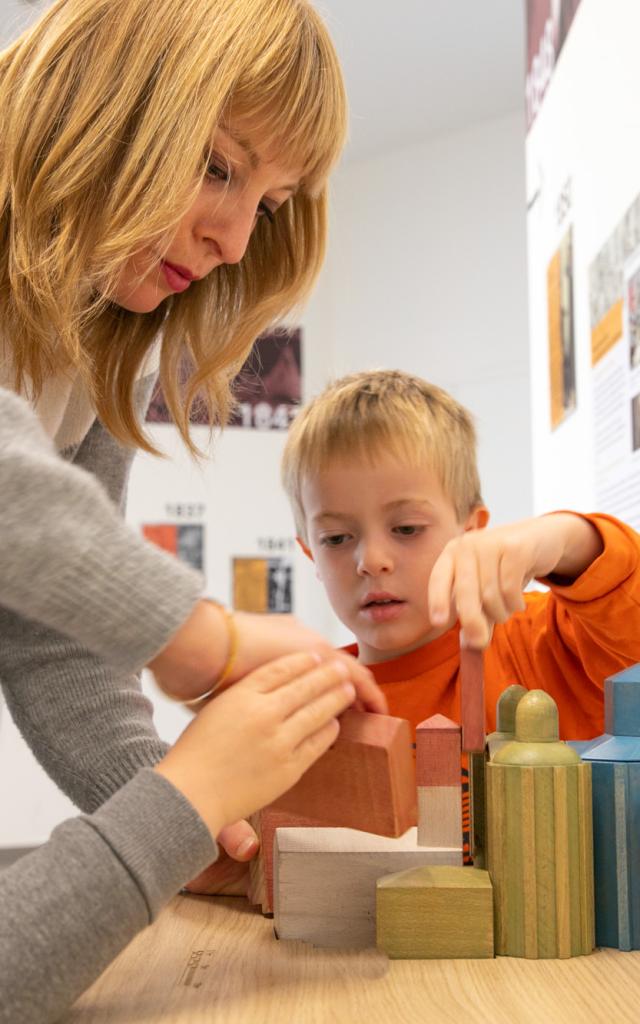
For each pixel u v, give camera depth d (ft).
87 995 2.04
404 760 2.19
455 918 2.26
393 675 3.97
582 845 2.30
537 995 2.00
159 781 1.94
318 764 2.23
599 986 2.05
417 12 11.14
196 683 2.10
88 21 3.01
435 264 13.32
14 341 3.09
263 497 13.93
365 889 2.39
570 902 2.27
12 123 3.01
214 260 3.22
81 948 1.79
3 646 3.12
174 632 1.92
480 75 12.21
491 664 3.86
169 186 2.92
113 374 3.63
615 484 4.83
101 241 3.00
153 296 3.20
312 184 3.34
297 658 2.10
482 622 2.52
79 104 2.96
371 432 3.79
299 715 2.06
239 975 2.16
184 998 2.02
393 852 2.40
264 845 2.68
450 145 13.29
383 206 13.76
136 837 1.87
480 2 10.97
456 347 13.07
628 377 4.61
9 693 3.13
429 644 3.95
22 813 12.64
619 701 2.48
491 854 2.30
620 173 4.75
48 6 3.31
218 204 3.08
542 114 6.46
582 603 3.20
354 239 13.97
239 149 3.02
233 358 3.85
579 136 5.51
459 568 2.64
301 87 3.03
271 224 3.76
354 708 2.27
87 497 1.88
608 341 4.93
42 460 1.85
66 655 3.08
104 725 2.97
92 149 2.95
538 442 6.75
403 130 13.30
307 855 2.41
